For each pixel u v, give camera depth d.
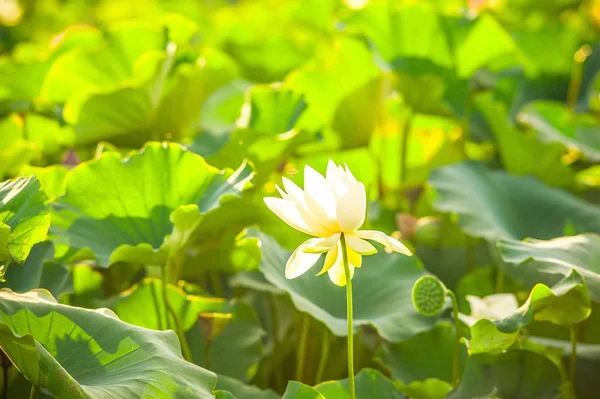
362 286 3.60
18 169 4.05
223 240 3.75
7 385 3.40
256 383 3.69
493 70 4.86
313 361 3.74
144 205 3.54
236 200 3.61
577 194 4.58
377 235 3.09
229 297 4.08
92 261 3.58
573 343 3.45
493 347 3.34
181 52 4.22
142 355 3.13
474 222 3.86
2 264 3.26
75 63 4.12
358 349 3.67
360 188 3.08
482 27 4.27
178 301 3.61
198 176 3.54
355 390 3.35
